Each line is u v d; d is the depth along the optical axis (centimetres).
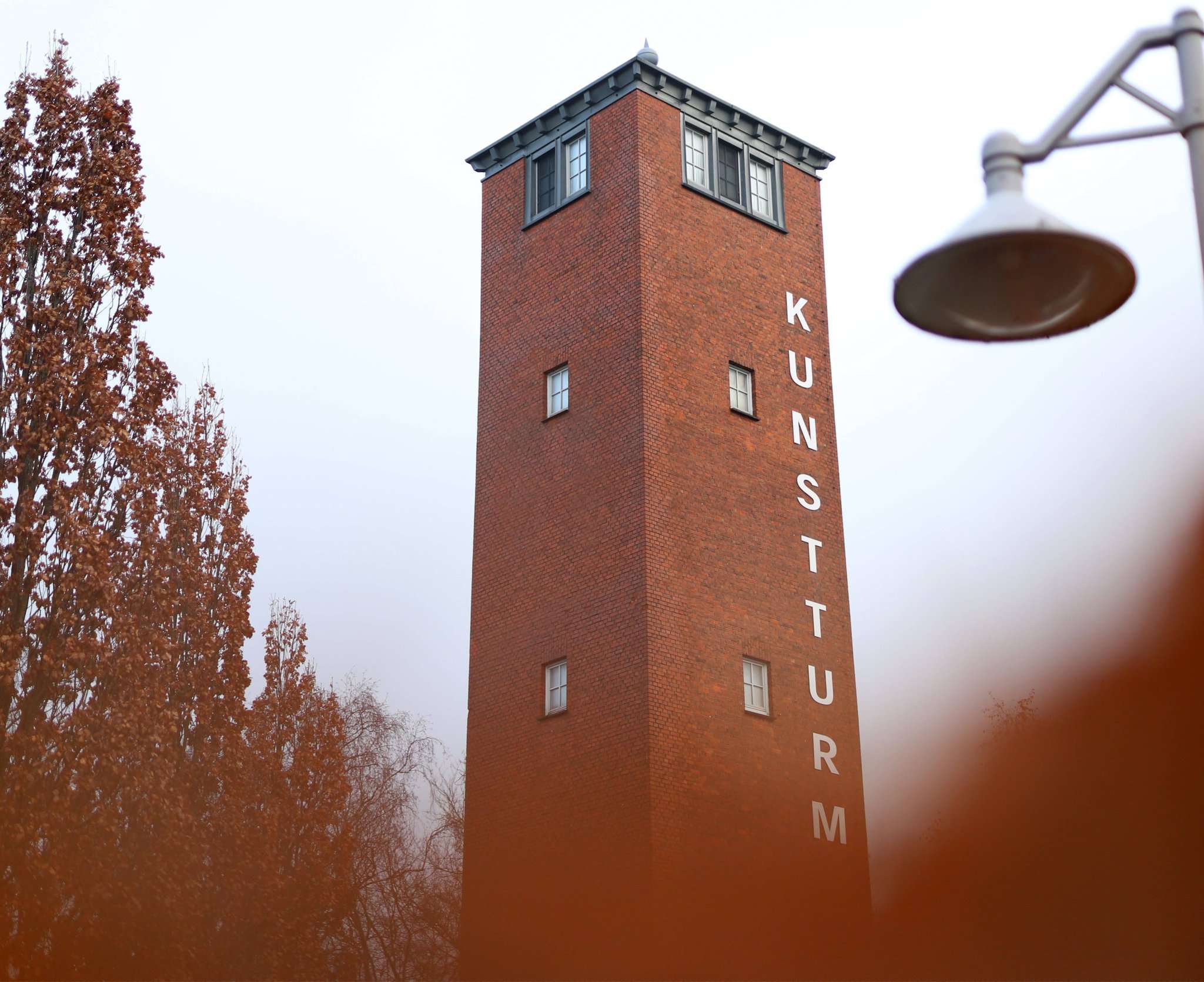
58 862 2933
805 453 4081
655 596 3600
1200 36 909
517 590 3912
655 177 3978
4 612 2984
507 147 4347
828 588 3997
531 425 4031
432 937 5331
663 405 3781
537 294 4138
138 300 3306
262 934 3816
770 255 4200
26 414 3089
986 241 915
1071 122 923
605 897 3450
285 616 4800
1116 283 932
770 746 3703
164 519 3947
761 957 3503
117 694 3083
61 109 3359
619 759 3519
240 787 3834
